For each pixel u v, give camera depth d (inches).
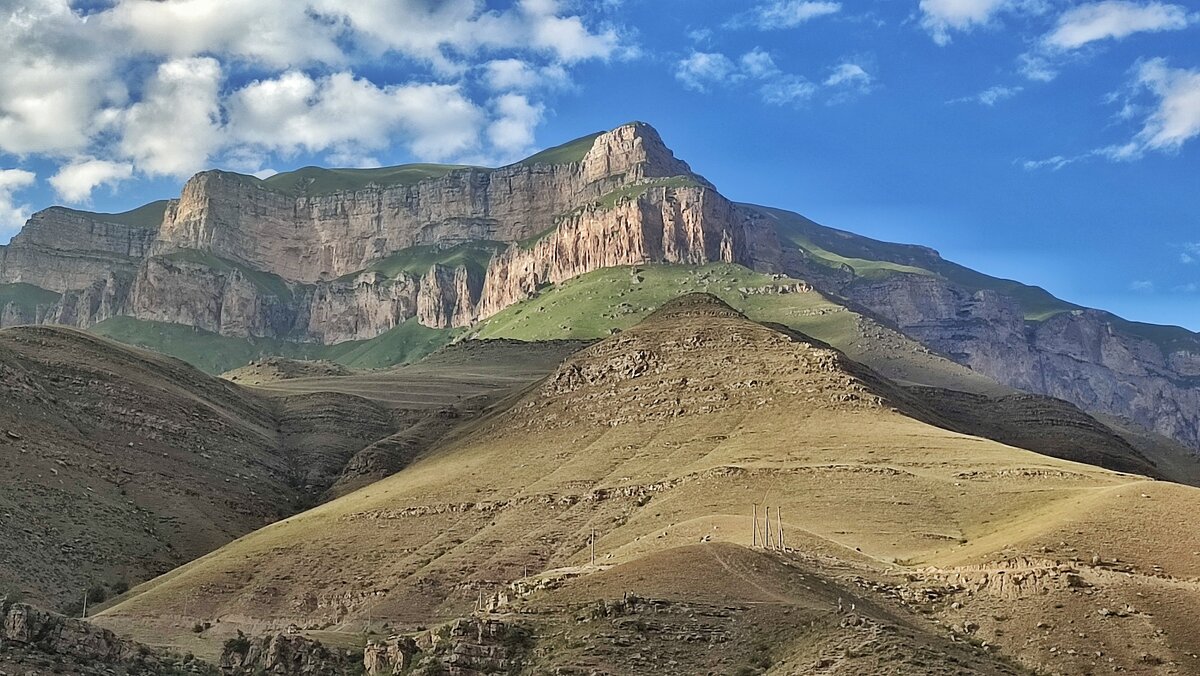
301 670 5354.3
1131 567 5305.1
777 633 4569.4
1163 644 4589.1
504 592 5826.8
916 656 4227.4
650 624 4670.3
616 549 6820.9
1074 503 6309.1
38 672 4798.2
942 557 5826.8
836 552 5984.3
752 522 6569.9
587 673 4333.2
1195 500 6043.3
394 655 4906.5
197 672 5398.6
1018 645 4704.7
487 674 4571.9
